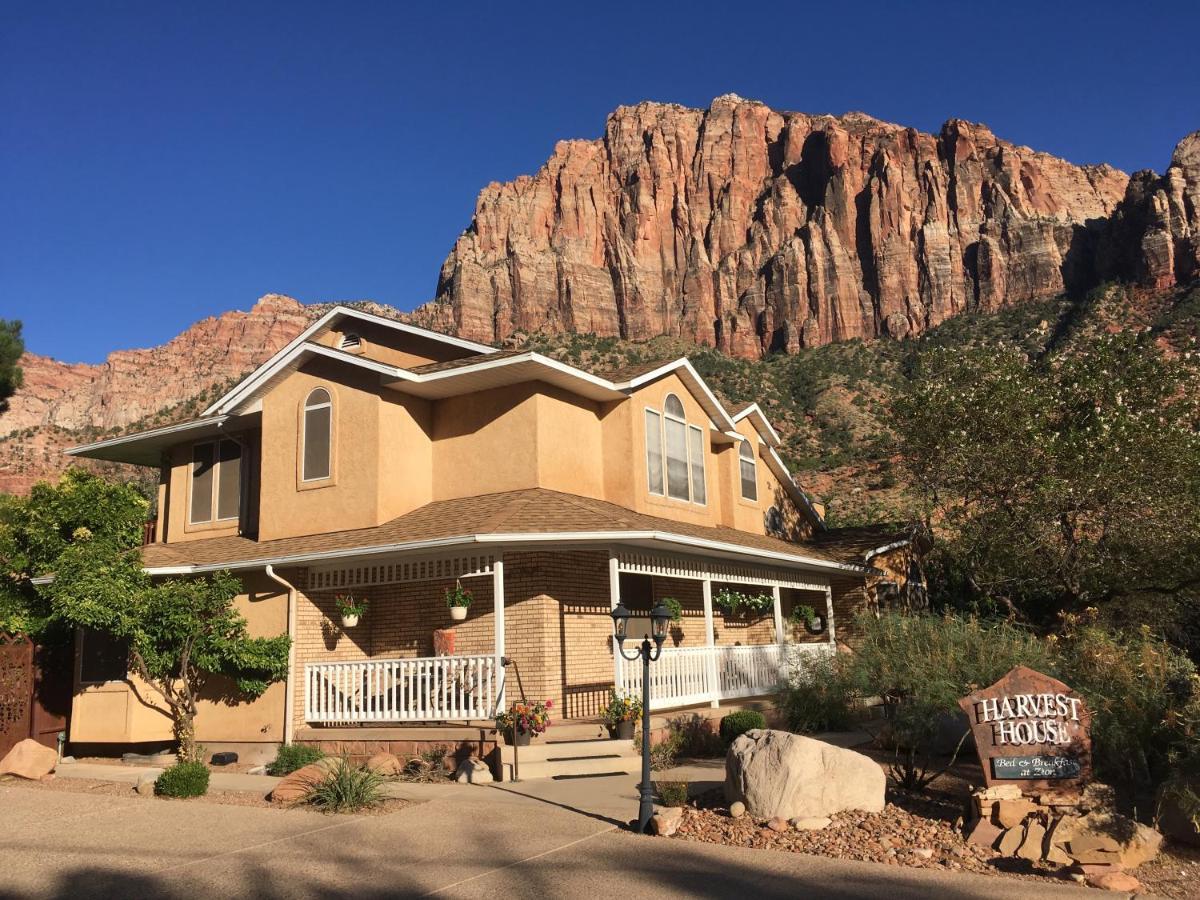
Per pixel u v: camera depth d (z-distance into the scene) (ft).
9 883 25.25
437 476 56.18
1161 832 27.48
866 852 26.73
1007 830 27.30
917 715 33.88
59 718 52.29
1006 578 70.23
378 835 29.63
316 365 56.03
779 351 507.71
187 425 62.85
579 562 51.96
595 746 41.60
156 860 27.22
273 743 47.65
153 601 45.47
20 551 55.16
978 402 69.62
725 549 53.21
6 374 91.25
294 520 54.90
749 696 56.95
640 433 59.36
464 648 50.80
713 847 27.55
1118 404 64.90
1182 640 66.59
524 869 25.40
